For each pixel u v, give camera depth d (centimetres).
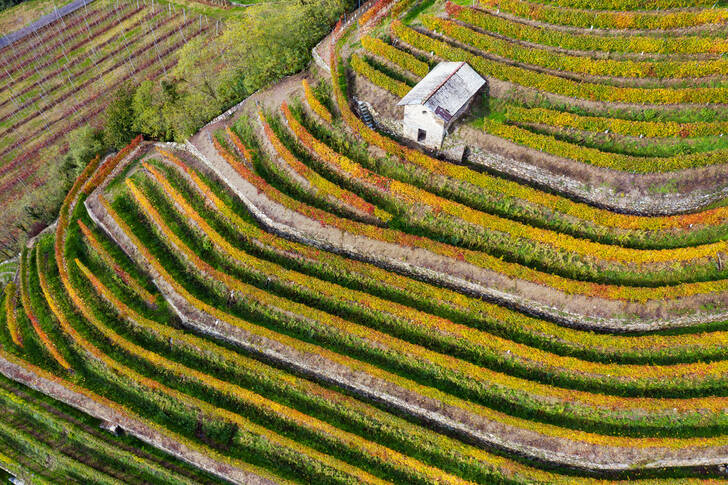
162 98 6288
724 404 3644
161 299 5022
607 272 4069
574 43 4675
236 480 4209
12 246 6650
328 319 4334
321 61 5378
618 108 4428
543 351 3909
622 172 4219
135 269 5256
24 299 5609
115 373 4881
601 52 4650
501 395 3962
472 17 5012
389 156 4747
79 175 6294
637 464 3653
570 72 4638
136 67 8050
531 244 4219
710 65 4291
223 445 4394
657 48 4491
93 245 5506
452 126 4650
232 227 5016
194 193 5394
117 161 6100
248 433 4359
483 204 4462
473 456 3891
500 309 4103
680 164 4119
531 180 4500
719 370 3734
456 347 4134
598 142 4384
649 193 4169
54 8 9312
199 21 8456
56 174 6806
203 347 4609
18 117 7856
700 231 4081
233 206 5088
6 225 6850
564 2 4869
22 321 5553
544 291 4047
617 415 3769
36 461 4872
